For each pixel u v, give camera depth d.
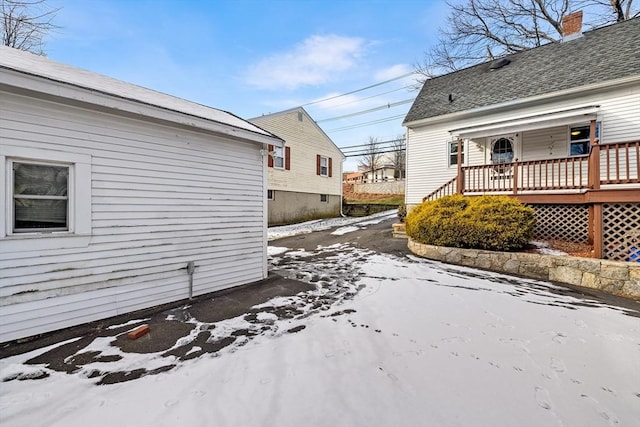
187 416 1.91
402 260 6.97
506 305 4.02
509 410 1.96
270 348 2.84
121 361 2.61
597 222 5.54
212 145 4.62
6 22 8.77
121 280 3.65
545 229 7.23
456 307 3.95
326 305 4.07
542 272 5.42
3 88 2.80
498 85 10.06
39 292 3.05
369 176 42.59
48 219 3.15
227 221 4.87
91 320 3.40
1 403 2.02
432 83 12.61
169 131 4.09
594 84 7.65
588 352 2.75
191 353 2.75
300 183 15.23
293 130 14.78
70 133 3.21
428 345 2.90
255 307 4.02
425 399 2.08
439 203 7.54
